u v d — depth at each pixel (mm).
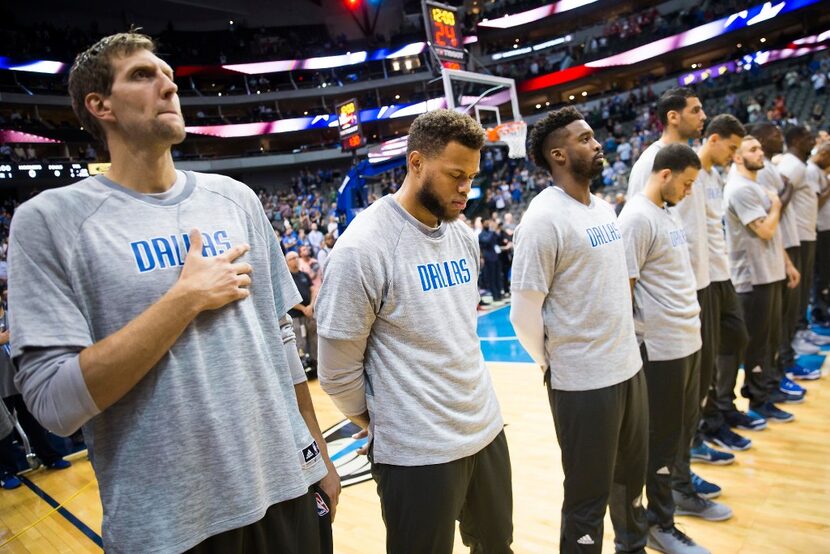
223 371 1077
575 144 1772
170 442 997
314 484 1238
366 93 28328
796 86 17172
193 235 1069
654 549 2150
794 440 2891
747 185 3088
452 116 1347
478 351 1529
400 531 1372
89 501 3488
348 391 1438
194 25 27750
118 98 1052
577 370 1733
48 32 22594
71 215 1000
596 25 26344
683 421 2170
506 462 1550
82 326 965
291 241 10164
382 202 1470
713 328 2625
